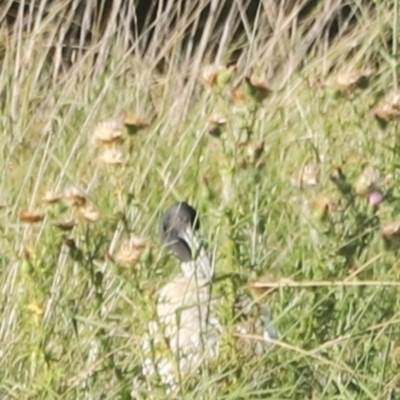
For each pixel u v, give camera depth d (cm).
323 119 1372
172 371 1030
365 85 1221
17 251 1201
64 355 1038
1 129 1484
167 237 1194
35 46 1622
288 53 1658
